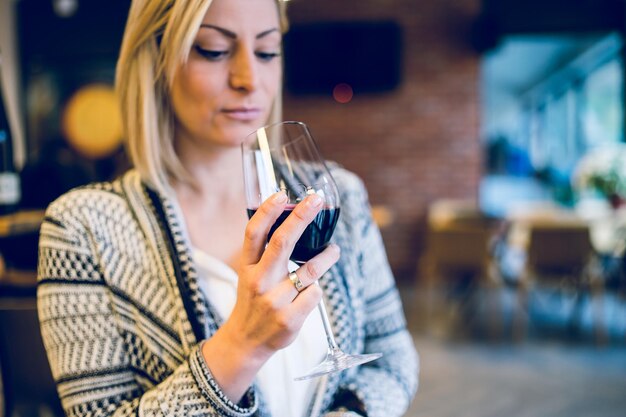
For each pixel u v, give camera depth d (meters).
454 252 4.72
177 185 0.87
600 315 4.43
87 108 6.57
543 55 10.51
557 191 5.74
